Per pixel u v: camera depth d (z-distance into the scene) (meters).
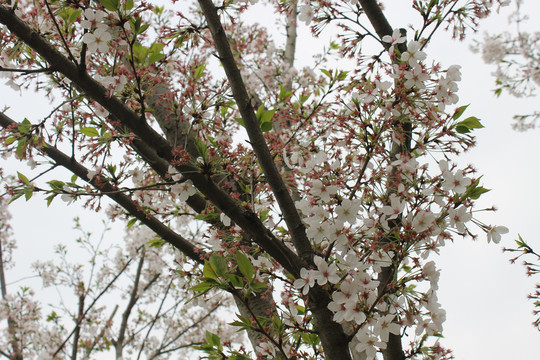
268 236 1.44
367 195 1.49
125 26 1.47
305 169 1.46
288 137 1.88
